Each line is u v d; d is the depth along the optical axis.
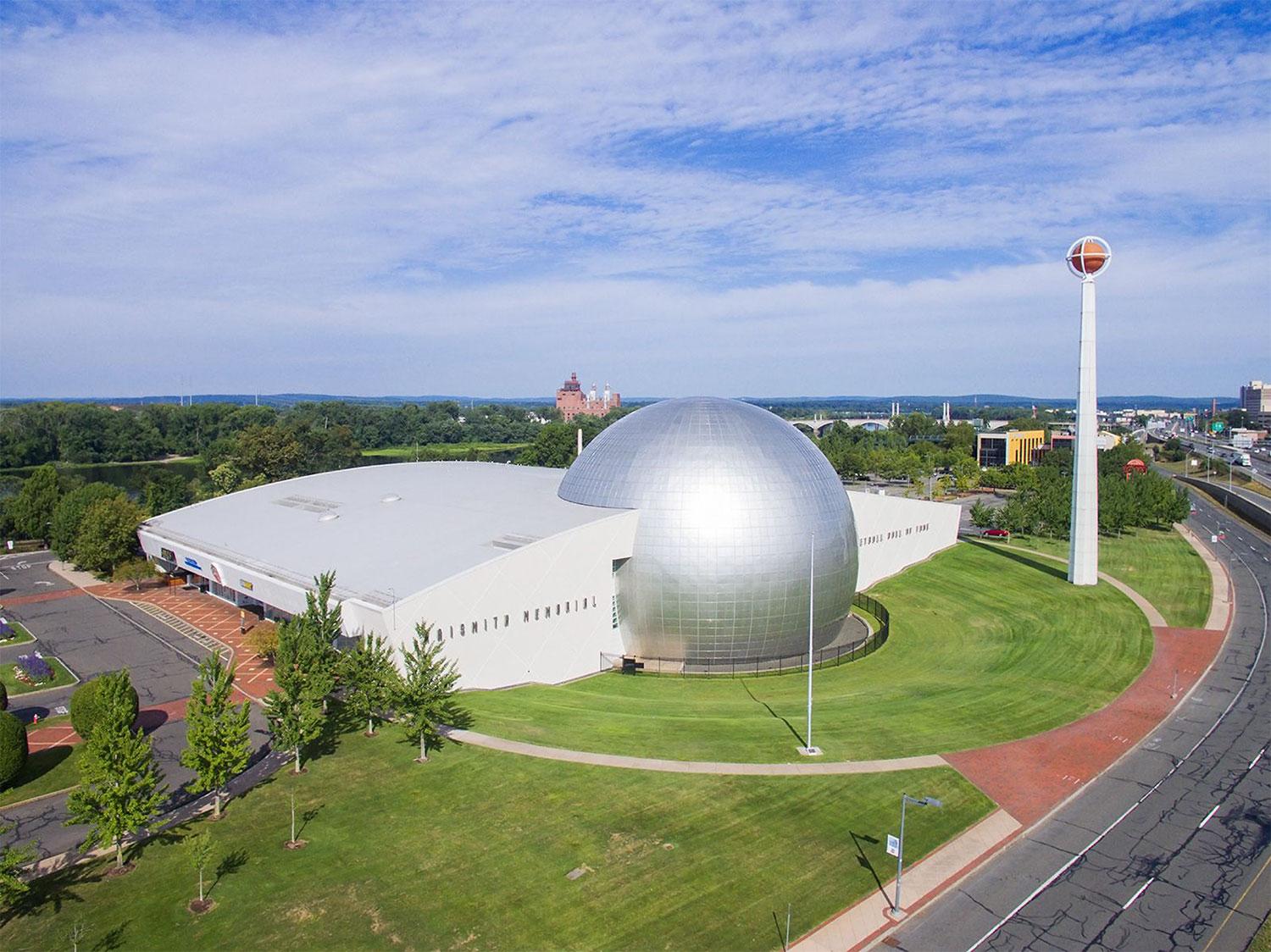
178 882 29.28
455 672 48.38
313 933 26.36
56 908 27.84
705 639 55.31
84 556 80.31
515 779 36.53
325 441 173.38
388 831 32.38
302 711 37.12
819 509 57.12
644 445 59.22
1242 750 41.88
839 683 52.12
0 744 36.53
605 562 54.75
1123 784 38.16
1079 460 77.56
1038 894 29.52
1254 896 29.53
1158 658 57.03
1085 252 74.00
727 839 31.95
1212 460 198.75
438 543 57.38
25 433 193.88
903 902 28.66
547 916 27.16
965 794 36.28
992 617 67.88
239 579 62.25
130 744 29.97
